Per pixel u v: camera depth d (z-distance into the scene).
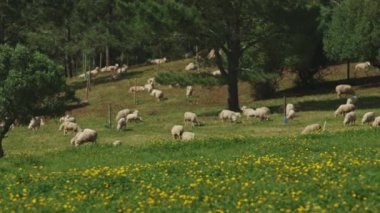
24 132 61.00
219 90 81.56
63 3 104.25
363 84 76.19
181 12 60.28
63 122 63.03
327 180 20.55
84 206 18.84
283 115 58.53
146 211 17.70
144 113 70.62
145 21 62.09
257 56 69.50
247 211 17.14
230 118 56.81
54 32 106.94
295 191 19.17
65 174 25.06
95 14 110.25
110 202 19.28
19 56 43.56
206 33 64.38
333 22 73.56
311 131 45.28
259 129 50.66
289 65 72.25
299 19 62.12
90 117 71.50
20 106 43.47
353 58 73.44
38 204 19.23
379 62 73.00
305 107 63.66
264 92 74.88
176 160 29.73
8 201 20.09
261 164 24.75
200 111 68.12
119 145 39.09
